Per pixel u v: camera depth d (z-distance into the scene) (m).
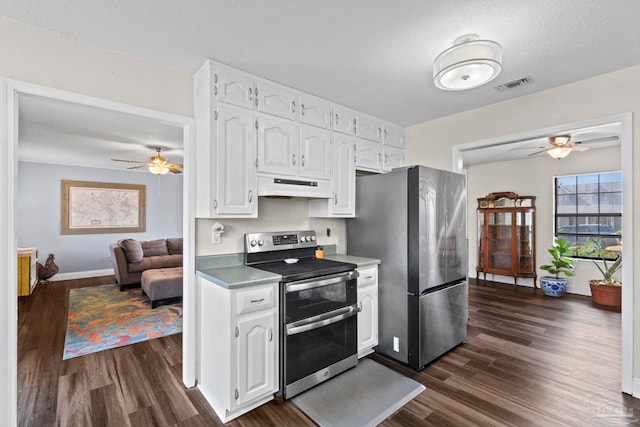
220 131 2.12
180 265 5.50
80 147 4.45
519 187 5.46
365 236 2.96
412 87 2.52
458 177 2.94
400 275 2.62
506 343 2.96
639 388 2.07
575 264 4.86
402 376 2.37
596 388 2.17
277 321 2.06
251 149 2.27
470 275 6.06
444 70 1.78
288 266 2.43
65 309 4.07
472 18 1.63
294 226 2.91
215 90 2.10
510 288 5.18
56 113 2.88
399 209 2.64
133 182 6.61
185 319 2.26
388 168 3.39
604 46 1.89
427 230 2.56
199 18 1.64
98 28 1.72
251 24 1.70
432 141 3.35
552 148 3.67
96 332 3.28
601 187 4.67
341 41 1.86
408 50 1.96
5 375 1.58
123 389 2.21
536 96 2.61
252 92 2.28
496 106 2.85
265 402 2.04
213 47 1.93
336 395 2.12
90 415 1.91
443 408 1.96
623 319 2.15
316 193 2.64
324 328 2.29
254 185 2.29
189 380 2.24
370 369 2.48
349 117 2.98
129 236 6.56
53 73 1.75
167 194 7.04
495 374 2.38
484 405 1.99
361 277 2.62
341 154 2.89
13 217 1.62
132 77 2.02
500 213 5.53
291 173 2.50
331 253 3.17
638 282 2.11
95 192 6.19
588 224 4.81
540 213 5.25
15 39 1.65
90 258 6.16
